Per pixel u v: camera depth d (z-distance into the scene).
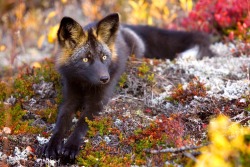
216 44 14.84
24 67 14.48
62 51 10.88
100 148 9.09
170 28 16.66
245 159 7.18
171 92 11.18
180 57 13.65
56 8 19.11
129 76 11.84
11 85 11.51
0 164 8.48
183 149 8.02
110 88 10.94
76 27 10.44
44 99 11.55
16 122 10.04
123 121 9.84
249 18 13.91
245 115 9.43
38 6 20.86
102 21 10.58
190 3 15.91
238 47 13.55
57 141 9.41
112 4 19.55
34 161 9.07
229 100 10.20
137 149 8.93
